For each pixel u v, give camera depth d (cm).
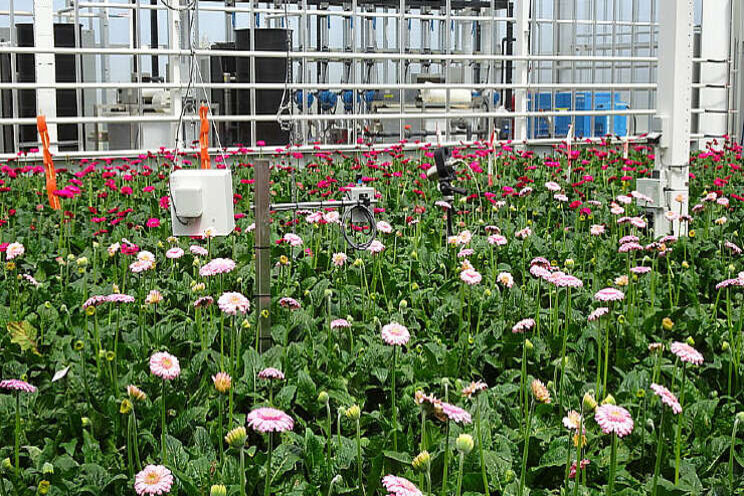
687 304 579
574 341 493
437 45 1950
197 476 327
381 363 433
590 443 357
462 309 520
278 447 342
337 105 1831
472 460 332
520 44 1830
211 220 482
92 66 1567
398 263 669
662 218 762
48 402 390
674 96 749
